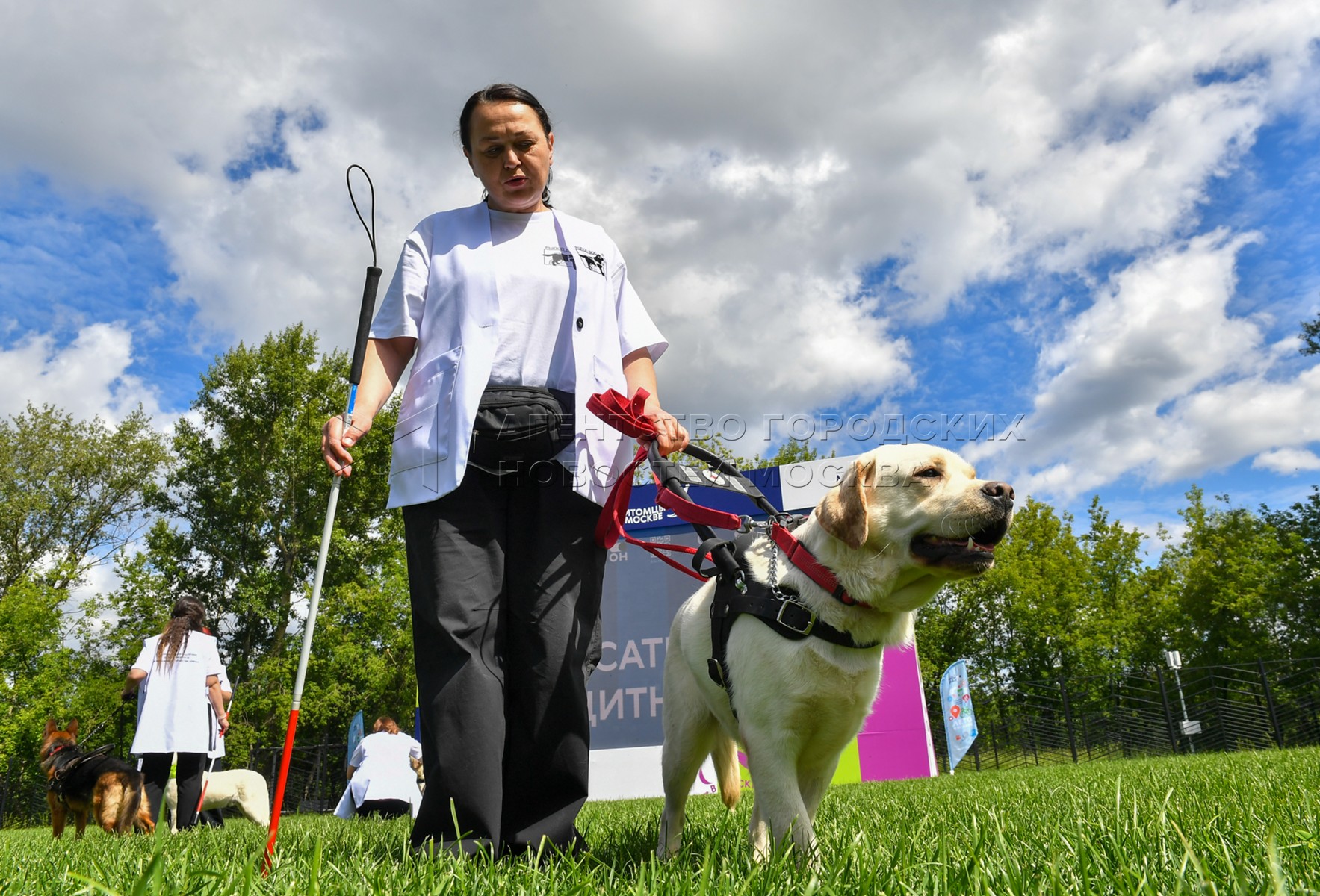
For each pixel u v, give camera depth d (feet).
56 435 102.94
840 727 8.30
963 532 7.84
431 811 7.55
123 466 104.73
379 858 8.15
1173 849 6.50
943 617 99.60
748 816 13.25
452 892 5.57
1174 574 98.02
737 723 8.68
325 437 8.27
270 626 89.76
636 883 5.90
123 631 82.94
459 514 8.18
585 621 8.59
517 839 7.98
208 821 28.19
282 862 6.98
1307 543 84.64
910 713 38.81
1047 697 81.87
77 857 9.81
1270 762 18.94
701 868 5.77
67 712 76.13
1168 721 61.46
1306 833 6.38
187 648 20.26
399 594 81.56
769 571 8.59
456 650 7.84
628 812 17.51
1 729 73.26
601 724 38.60
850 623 8.11
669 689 10.46
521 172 8.81
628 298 9.96
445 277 8.73
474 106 8.83
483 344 8.36
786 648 8.04
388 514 89.66
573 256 9.17
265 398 89.81
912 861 6.52
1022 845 6.95
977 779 24.77
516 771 8.27
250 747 74.33
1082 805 11.54
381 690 78.07
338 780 73.77
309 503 87.51
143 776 20.06
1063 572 94.58
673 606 38.93
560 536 8.52
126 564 84.53
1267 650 82.48
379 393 8.75
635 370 9.75
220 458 89.61
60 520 101.24
